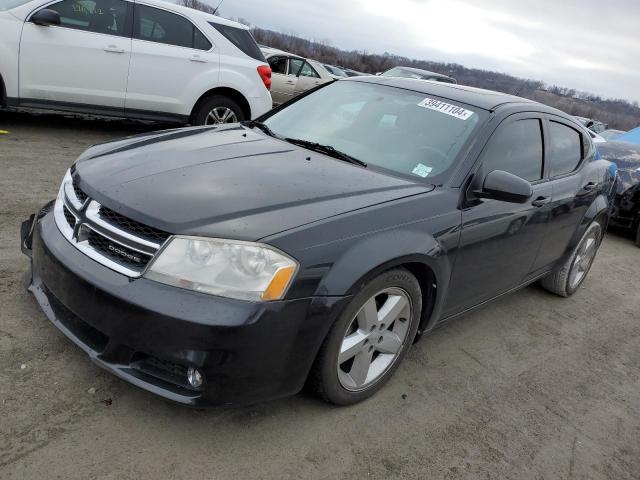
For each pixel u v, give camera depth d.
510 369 3.52
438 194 2.93
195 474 2.17
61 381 2.51
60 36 6.30
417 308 2.88
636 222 7.36
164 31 6.98
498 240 3.28
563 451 2.82
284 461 2.33
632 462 2.86
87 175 2.61
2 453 2.09
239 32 7.66
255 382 2.22
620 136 9.52
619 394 3.51
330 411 2.69
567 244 4.40
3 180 4.92
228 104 7.64
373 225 2.52
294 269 2.21
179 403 2.19
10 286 3.16
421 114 3.47
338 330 2.40
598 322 4.60
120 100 6.84
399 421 2.75
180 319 2.08
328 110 3.73
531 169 3.70
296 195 2.53
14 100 6.25
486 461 2.62
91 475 2.07
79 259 2.35
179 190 2.42
